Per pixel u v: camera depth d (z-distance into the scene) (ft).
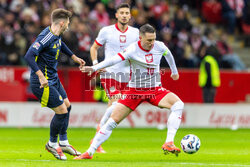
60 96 86.94
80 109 180.96
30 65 82.38
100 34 110.01
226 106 188.55
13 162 81.05
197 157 98.27
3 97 182.60
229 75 197.47
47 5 208.85
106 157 96.43
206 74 190.08
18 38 192.13
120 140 140.56
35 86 85.87
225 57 219.20
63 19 85.76
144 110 183.32
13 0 212.02
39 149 112.06
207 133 165.89
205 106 187.21
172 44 208.33
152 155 101.86
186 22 230.89
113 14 219.61
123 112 87.81
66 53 95.04
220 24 263.70
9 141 132.67
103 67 86.33
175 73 95.40
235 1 258.37
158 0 240.53
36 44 82.99
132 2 226.17
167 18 224.53
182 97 192.24
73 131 168.55
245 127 189.67
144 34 85.10
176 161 88.48
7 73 183.32
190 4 266.36
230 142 137.08
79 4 218.18
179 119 88.33
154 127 185.78
